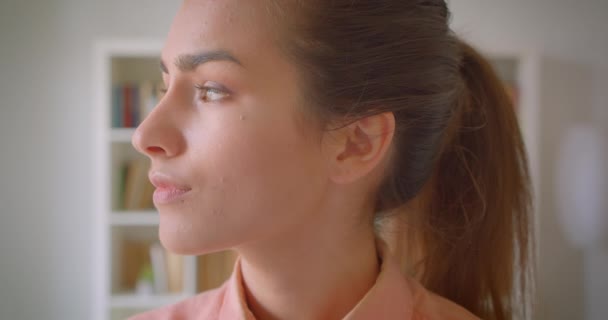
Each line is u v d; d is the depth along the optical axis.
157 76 2.26
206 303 0.70
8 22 2.26
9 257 2.27
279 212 0.50
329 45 0.52
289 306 0.56
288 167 0.50
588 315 2.33
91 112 2.28
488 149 0.74
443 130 0.64
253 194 0.49
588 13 2.33
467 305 0.76
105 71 1.99
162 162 0.50
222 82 0.49
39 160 2.27
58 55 2.27
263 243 0.53
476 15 2.33
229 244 0.50
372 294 0.57
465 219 0.74
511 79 2.26
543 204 2.35
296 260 0.54
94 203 2.27
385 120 0.55
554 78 2.34
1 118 2.26
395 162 0.61
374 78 0.54
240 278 0.60
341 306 0.57
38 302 2.28
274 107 0.50
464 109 0.72
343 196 0.56
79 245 2.28
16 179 2.27
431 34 0.58
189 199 0.49
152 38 2.28
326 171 0.54
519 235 0.78
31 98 2.27
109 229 1.99
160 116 0.50
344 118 0.53
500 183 0.74
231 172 0.48
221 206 0.49
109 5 2.28
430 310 0.65
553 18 2.33
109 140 1.99
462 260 0.76
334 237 0.56
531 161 2.03
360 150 0.55
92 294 2.28
